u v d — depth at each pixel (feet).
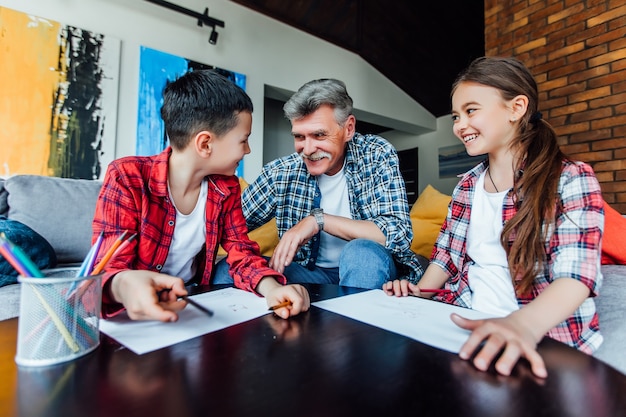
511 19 9.81
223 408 0.91
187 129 2.35
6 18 6.55
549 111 9.15
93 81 7.39
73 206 5.15
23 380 1.07
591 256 1.90
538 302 1.68
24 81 6.69
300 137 3.44
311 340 1.42
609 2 8.13
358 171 3.82
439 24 12.96
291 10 10.94
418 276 3.65
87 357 1.24
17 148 6.61
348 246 2.99
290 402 0.94
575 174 2.27
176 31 8.72
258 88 10.35
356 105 13.47
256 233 6.09
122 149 7.79
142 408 0.91
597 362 1.28
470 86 2.62
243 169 9.93
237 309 1.87
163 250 2.59
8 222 4.08
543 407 0.94
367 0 11.84
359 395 0.99
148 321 1.64
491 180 2.84
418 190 17.57
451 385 1.06
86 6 7.43
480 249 2.73
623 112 7.98
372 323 1.65
